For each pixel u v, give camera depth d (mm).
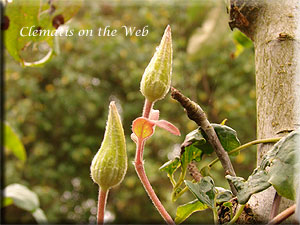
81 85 4512
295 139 588
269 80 706
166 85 661
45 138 4559
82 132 4555
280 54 702
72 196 4637
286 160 571
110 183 611
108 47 4219
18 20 839
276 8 729
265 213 638
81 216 4594
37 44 896
